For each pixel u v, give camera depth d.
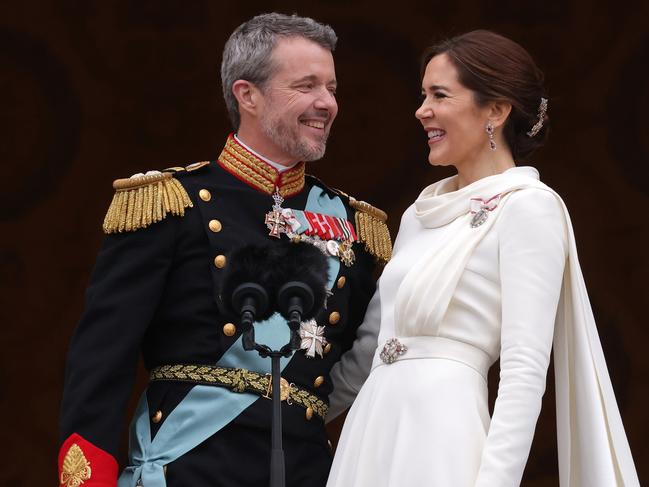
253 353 19.80
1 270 43.72
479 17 42.12
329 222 21.00
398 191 42.84
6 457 43.16
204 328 19.92
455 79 19.52
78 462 19.33
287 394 19.89
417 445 18.23
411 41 42.34
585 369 18.80
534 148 19.86
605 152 43.03
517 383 17.95
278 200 20.77
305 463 19.92
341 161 42.84
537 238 18.45
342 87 42.66
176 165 43.47
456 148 19.58
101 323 19.80
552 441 42.12
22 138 43.53
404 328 18.83
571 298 18.94
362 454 18.62
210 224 20.17
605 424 18.91
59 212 43.84
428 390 18.41
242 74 20.94
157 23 43.12
